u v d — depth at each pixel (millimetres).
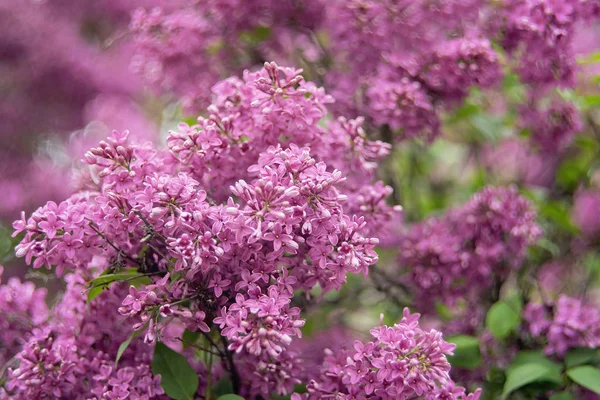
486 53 676
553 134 732
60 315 621
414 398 578
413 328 565
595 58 728
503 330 670
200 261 542
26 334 624
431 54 684
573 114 729
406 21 691
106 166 572
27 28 1011
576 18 674
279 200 545
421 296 718
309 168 558
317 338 690
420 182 876
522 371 632
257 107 594
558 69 684
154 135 951
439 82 683
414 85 673
